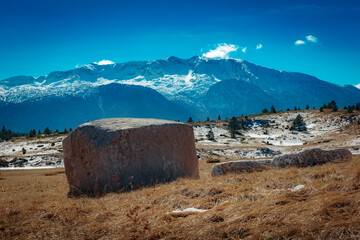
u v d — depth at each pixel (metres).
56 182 23.95
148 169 14.27
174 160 15.27
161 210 8.13
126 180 13.67
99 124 14.72
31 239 6.66
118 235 6.37
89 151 14.06
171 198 9.27
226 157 68.88
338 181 8.75
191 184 11.47
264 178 11.12
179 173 15.35
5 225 7.56
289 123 144.50
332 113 142.50
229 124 140.00
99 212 8.05
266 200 7.34
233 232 5.61
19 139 140.50
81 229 6.93
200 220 6.54
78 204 9.59
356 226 4.88
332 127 121.62
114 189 13.45
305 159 15.10
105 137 13.92
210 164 42.66
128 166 13.81
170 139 15.35
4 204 10.77
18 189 19.53
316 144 88.38
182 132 16.17
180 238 5.77
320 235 4.90
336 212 5.73
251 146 92.25
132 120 15.42
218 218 6.47
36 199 12.03
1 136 155.25
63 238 6.57
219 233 5.66
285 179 10.64
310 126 133.38
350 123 117.50
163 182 13.91
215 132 132.88
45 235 6.81
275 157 15.93
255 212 6.30
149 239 5.96
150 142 14.55
